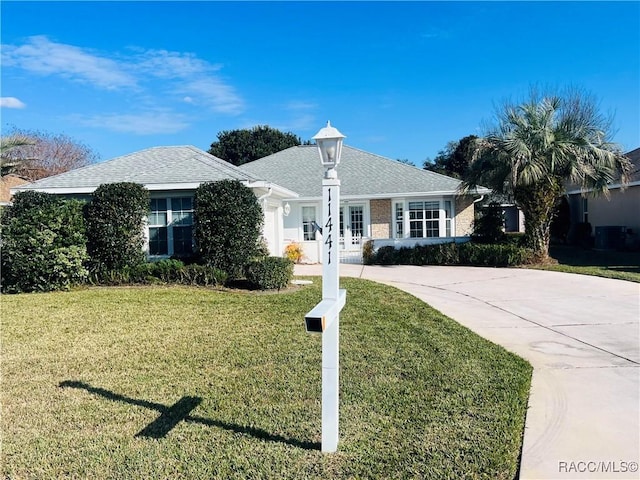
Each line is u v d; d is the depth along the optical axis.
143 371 5.59
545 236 15.95
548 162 14.81
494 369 5.39
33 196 12.15
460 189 16.95
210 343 6.75
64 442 3.81
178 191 13.83
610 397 4.50
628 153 24.31
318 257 19.70
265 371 5.50
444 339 6.77
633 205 19.66
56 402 4.66
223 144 44.75
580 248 21.75
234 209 12.27
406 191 19.47
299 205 20.28
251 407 4.45
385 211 19.95
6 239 11.59
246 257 12.40
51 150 36.84
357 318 8.20
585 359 5.78
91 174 14.75
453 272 15.14
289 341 6.80
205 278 12.05
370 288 11.55
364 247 18.84
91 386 5.11
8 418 4.30
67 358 6.14
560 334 7.09
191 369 5.63
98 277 12.53
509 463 3.30
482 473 3.18
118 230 12.41
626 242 19.69
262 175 22.11
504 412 4.17
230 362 5.87
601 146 15.12
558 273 13.77
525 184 14.91
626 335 6.90
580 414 4.12
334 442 3.51
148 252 13.91
